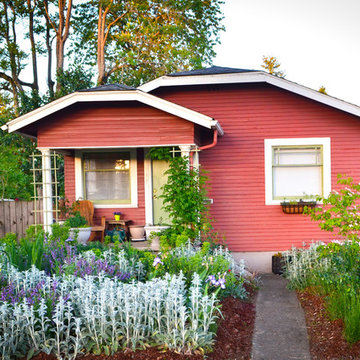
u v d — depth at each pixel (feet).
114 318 17.04
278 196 38.22
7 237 28.53
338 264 26.35
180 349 16.90
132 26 78.07
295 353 18.63
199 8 81.82
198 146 36.24
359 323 18.26
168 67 79.46
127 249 28.25
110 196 40.78
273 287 30.68
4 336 15.87
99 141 33.06
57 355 16.12
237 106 38.34
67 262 22.53
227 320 21.84
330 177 37.58
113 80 81.05
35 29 90.43
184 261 24.76
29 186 60.75
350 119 37.65
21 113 71.61
